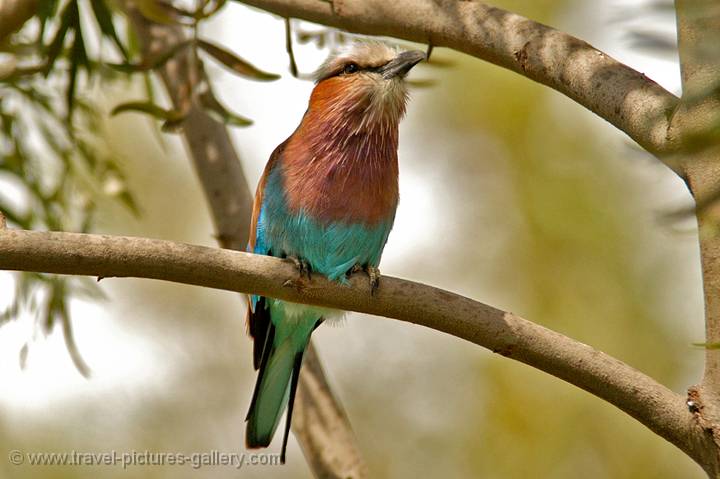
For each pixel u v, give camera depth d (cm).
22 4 970
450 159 1407
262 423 1004
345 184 952
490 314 717
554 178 1352
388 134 975
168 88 1127
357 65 990
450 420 1315
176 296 1470
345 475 1030
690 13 506
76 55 1038
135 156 1485
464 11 769
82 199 1196
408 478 1289
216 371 1427
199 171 1123
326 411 1055
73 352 1146
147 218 1468
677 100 636
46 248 669
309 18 866
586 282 1300
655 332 1266
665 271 1288
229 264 727
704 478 1222
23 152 1188
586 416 1252
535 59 725
